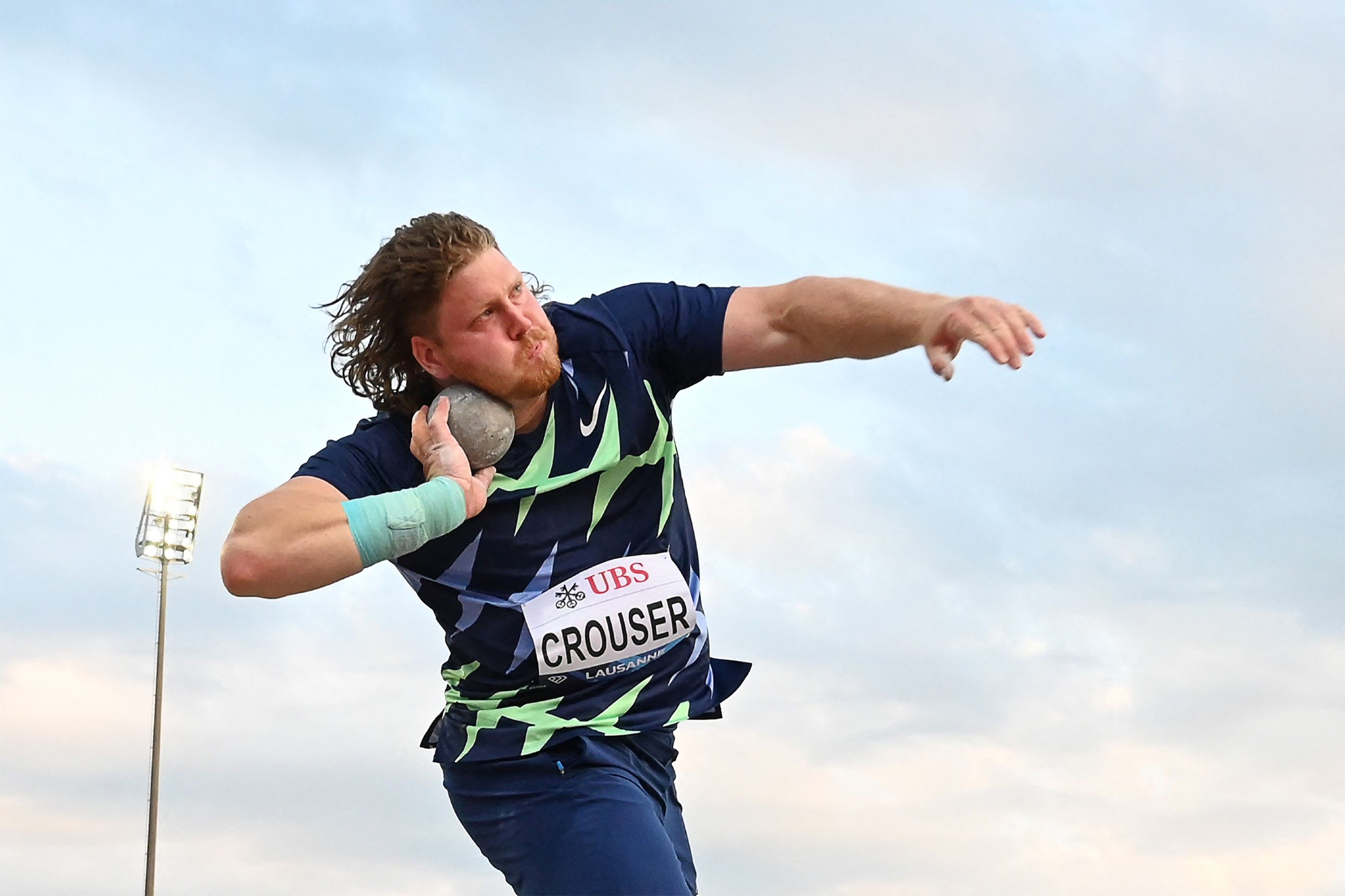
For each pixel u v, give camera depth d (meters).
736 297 4.69
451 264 4.30
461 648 4.61
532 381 4.41
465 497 4.28
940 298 4.33
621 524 4.63
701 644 4.79
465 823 4.71
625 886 4.30
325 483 4.34
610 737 4.57
